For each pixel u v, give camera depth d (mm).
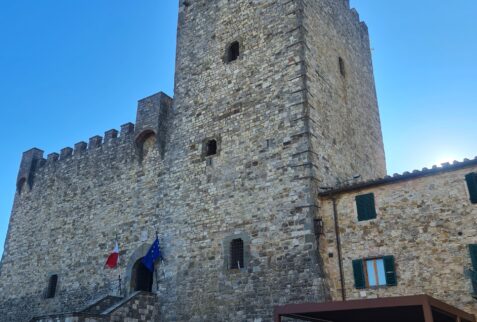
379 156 32250
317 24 27641
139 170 31359
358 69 32562
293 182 22516
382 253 20016
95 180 34188
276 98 24797
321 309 15656
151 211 29281
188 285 24297
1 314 35156
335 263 20969
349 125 28359
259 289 21719
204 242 24656
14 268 36406
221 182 25297
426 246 19141
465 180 19047
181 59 30594
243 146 25156
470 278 17844
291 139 23391
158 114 30875
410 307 14820
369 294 19766
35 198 38219
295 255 21188
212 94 27922
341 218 21469
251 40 27359
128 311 23281
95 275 30484
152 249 26375
